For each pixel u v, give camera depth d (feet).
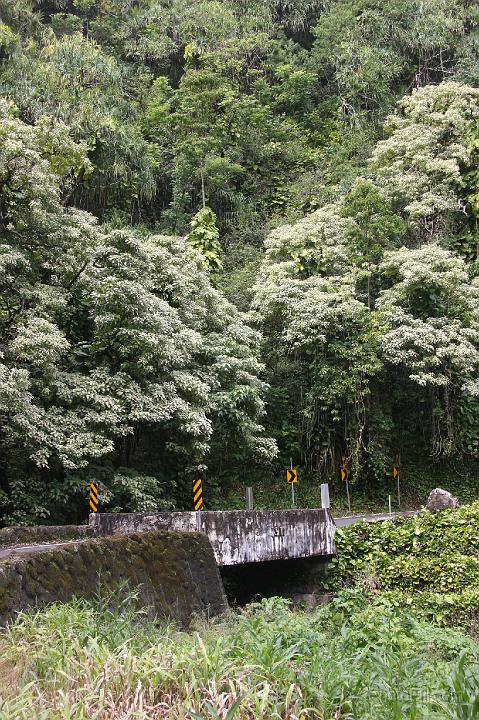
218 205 125.59
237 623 31.45
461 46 145.79
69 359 61.26
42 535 38.52
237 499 79.92
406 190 97.86
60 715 15.56
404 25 149.48
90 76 104.01
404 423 89.45
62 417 55.52
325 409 83.35
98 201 107.45
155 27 149.18
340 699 17.92
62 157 65.36
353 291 84.12
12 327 55.01
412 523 54.49
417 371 82.53
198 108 124.16
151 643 21.13
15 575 24.64
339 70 146.41
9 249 55.31
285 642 22.09
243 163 133.80
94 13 157.58
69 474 57.11
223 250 117.70
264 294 87.76
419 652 30.91
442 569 50.75
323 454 84.69
